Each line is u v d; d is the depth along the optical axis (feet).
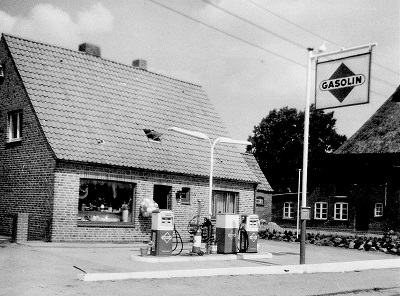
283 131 208.85
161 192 74.64
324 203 161.17
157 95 84.99
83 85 73.26
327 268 54.29
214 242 60.54
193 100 91.45
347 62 48.26
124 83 80.89
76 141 64.08
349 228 151.33
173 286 38.22
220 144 87.20
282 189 207.21
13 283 34.68
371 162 148.46
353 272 55.16
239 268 47.14
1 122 69.82
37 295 31.45
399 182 141.08
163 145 76.23
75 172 62.28
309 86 53.42
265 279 45.37
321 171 163.22
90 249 57.00
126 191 68.80
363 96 46.85
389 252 74.74
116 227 66.59
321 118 204.13
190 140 81.92
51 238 59.93
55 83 69.46
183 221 75.20
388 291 42.73
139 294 34.04
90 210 64.44
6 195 67.36
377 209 145.48
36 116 63.16
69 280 37.22
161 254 51.11
